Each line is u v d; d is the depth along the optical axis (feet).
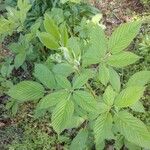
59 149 2.29
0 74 2.59
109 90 1.26
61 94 1.25
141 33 2.85
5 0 3.07
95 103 1.21
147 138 1.23
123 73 2.60
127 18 3.04
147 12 3.04
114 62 1.23
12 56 2.84
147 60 2.64
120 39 1.21
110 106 1.26
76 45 1.38
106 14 3.09
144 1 3.06
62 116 1.19
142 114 2.33
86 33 2.44
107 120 1.27
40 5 2.87
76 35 2.59
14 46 2.39
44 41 1.28
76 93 1.23
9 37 3.00
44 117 2.45
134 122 1.26
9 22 2.01
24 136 2.38
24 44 2.38
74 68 1.39
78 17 2.85
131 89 1.22
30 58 2.56
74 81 1.32
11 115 2.52
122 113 1.28
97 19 2.57
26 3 2.09
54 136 2.33
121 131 1.25
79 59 1.38
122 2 3.15
